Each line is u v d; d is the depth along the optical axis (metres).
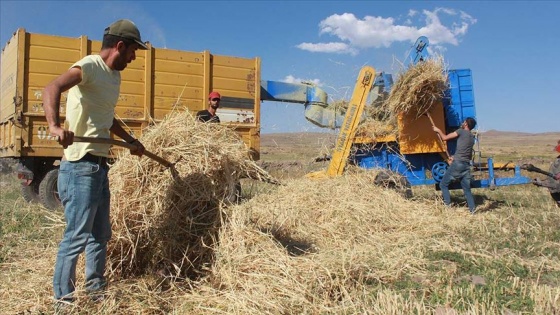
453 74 8.45
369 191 7.34
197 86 8.61
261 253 3.94
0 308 3.38
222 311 3.34
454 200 9.34
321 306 3.45
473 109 8.44
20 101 7.53
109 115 3.51
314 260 4.19
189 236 4.22
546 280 4.25
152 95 8.28
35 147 7.68
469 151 7.66
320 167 10.10
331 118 9.68
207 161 4.22
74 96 3.36
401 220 6.68
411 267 4.51
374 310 3.38
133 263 4.13
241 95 8.98
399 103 8.03
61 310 3.30
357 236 5.87
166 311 3.49
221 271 3.80
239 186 4.80
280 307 3.35
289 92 9.71
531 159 22.28
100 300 3.48
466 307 3.49
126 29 3.42
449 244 5.43
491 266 4.57
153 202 4.10
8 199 8.95
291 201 6.70
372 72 8.23
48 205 7.95
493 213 7.63
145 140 4.25
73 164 3.35
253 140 9.09
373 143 8.47
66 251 3.38
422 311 3.39
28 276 4.02
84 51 7.86
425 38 8.50
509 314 3.38
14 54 7.73
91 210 3.41
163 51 8.34
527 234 6.13
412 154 8.36
